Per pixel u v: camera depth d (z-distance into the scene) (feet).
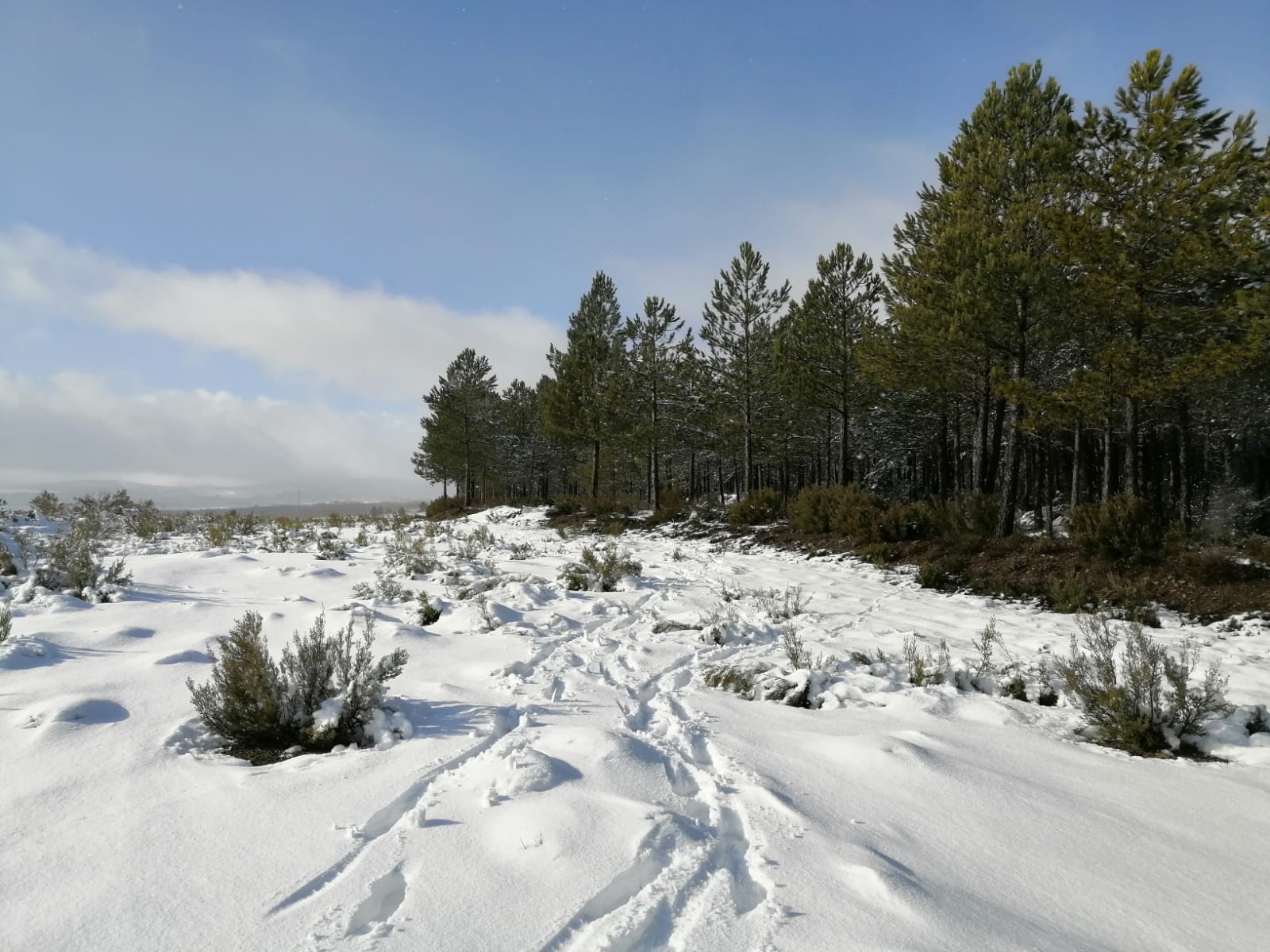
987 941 7.40
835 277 70.44
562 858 8.84
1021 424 44.98
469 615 25.91
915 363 54.95
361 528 68.69
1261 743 14.48
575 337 105.29
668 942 7.39
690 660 21.74
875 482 116.67
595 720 15.24
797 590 32.58
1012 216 43.98
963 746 14.26
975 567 39.50
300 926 7.50
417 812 10.23
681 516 73.15
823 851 9.23
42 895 8.03
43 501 56.59
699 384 89.61
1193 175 40.60
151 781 11.25
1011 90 49.85
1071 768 13.48
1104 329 49.75
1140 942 7.75
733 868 9.00
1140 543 35.37
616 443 97.14
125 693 15.43
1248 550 34.01
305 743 13.47
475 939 7.23
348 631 16.38
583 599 31.63
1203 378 41.65
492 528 83.61
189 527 58.75
